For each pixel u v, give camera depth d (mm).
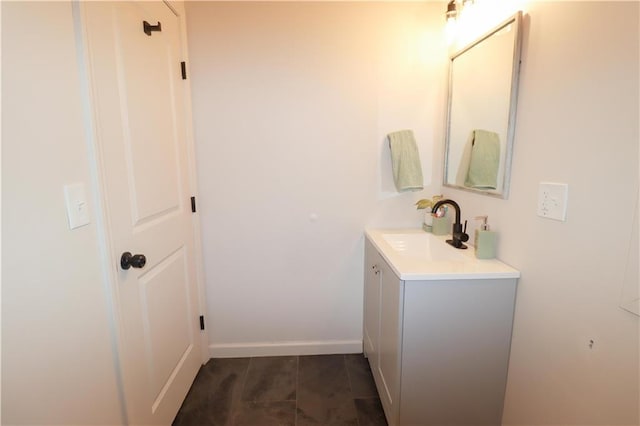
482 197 1486
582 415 976
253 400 1674
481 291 1253
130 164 1163
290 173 1873
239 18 1717
